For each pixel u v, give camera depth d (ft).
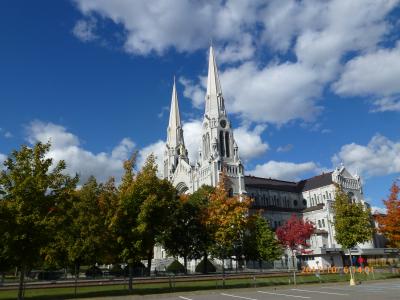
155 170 149.28
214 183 384.27
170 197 173.27
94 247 144.97
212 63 468.34
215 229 176.55
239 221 173.88
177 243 265.75
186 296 124.57
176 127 537.65
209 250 255.09
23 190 104.88
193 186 420.77
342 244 187.11
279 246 295.28
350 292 120.98
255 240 277.85
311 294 118.73
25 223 101.04
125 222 136.98
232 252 267.59
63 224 148.56
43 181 107.24
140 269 254.47
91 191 155.63
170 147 528.63
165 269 299.38
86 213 152.25
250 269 319.06
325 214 426.51
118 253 138.72
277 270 296.10
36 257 104.37
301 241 319.47
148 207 134.82
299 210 460.96
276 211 440.04
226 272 270.26
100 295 128.47
